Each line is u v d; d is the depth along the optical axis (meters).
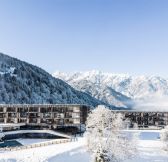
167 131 108.31
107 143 82.06
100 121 85.56
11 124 148.38
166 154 103.12
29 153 93.00
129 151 89.12
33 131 143.12
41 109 152.50
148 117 174.88
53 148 103.88
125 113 176.62
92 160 81.25
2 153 92.50
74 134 144.62
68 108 150.12
